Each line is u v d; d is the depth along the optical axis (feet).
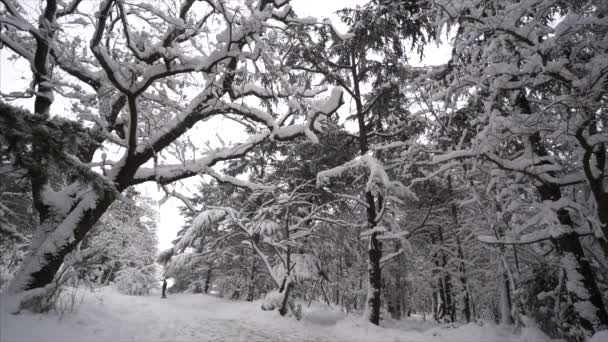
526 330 29.89
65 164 15.37
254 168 57.67
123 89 19.77
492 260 47.01
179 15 24.09
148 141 22.88
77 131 15.40
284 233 44.70
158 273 83.05
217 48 22.07
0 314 14.94
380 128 48.98
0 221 14.87
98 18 18.72
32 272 18.10
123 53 25.48
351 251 49.85
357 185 48.62
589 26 24.23
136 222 72.08
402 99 43.32
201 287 89.92
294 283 40.86
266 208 41.78
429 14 24.97
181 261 49.49
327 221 43.60
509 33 22.84
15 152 13.62
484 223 47.75
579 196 31.30
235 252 69.92
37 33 19.45
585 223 28.58
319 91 25.75
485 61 26.00
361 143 45.39
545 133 26.94
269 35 22.94
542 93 30.17
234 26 23.09
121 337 17.17
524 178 31.45
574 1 24.76
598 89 20.24
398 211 42.55
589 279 24.70
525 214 35.47
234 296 75.82
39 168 14.78
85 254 20.95
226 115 26.02
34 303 16.90
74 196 21.33
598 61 19.47
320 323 39.65
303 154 48.08
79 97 23.71
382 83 46.03
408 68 42.06
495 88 25.12
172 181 25.03
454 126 35.86
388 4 35.68
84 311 20.18
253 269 66.39
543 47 21.58
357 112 46.73
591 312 23.43
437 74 35.17
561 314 27.91
